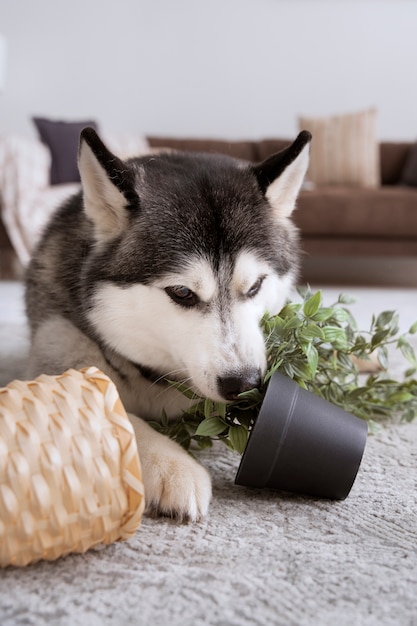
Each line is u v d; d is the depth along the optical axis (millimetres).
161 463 1342
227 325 1449
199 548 1189
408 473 1572
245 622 967
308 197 4812
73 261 1692
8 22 6699
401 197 4805
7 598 1022
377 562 1152
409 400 1945
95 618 975
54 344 1661
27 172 4699
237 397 1376
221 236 1495
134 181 1554
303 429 1333
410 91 6812
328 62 6797
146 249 1494
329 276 5230
